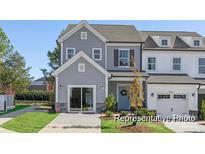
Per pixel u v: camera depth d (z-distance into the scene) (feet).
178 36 134.72
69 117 97.14
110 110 109.50
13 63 175.83
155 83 112.57
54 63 176.86
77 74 112.98
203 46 130.62
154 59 125.90
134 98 80.28
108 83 121.29
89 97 113.29
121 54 124.26
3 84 172.65
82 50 122.83
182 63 126.72
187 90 112.98
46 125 79.10
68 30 128.06
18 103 189.67
